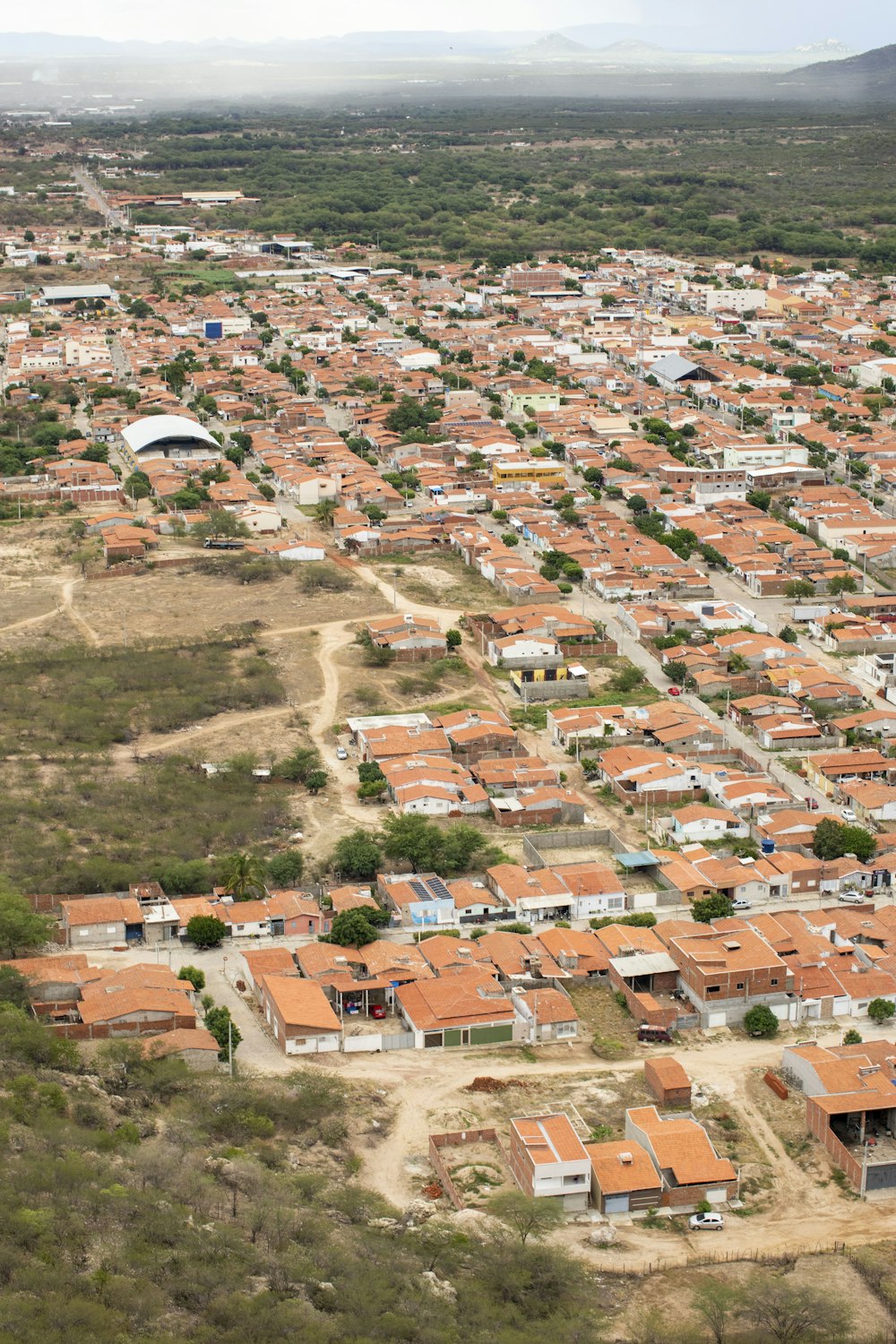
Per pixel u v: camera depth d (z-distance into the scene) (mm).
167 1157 146750
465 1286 138250
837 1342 135625
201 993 191375
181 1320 123625
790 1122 171250
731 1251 150000
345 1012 190875
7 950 195750
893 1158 163250
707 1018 191000
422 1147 162875
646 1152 158875
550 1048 185000
